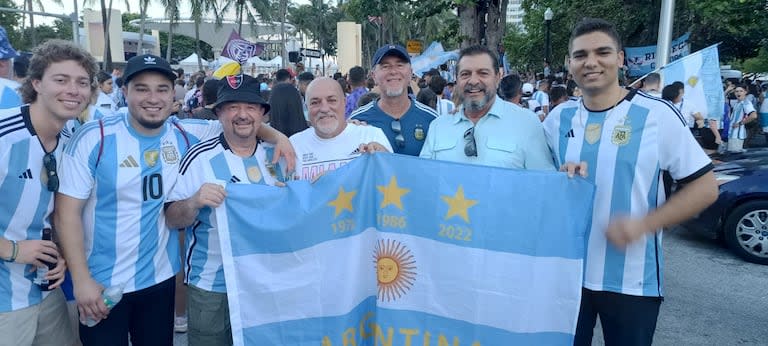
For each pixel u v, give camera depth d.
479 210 2.75
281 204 2.82
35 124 2.53
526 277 2.70
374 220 2.95
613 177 2.61
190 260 2.96
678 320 4.61
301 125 5.77
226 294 2.90
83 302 2.64
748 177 6.06
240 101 2.79
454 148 3.25
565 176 2.63
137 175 2.77
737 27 11.03
